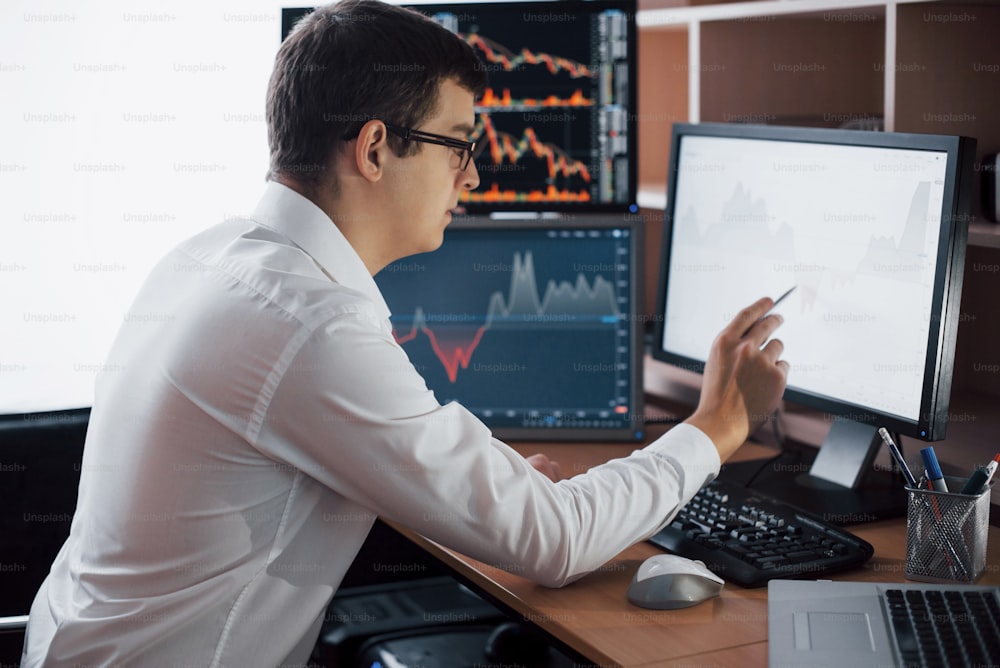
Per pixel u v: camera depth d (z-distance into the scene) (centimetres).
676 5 202
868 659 91
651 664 96
